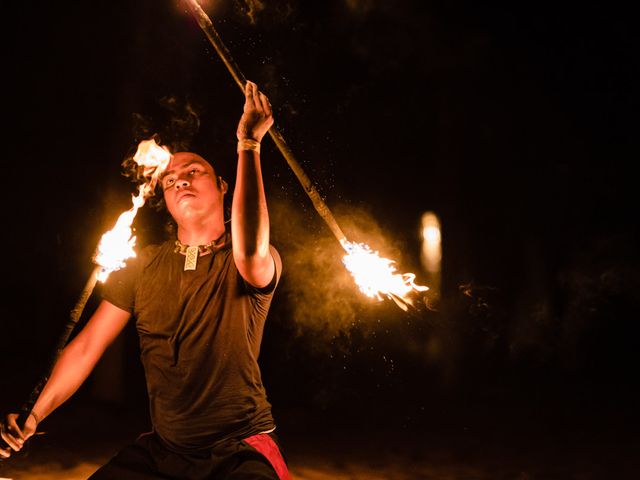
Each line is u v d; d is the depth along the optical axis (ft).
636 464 20.40
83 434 22.04
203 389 9.00
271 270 9.14
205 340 9.02
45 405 9.58
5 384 29.17
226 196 15.84
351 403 28.86
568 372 36.24
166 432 9.11
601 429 25.21
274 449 9.06
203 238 9.60
